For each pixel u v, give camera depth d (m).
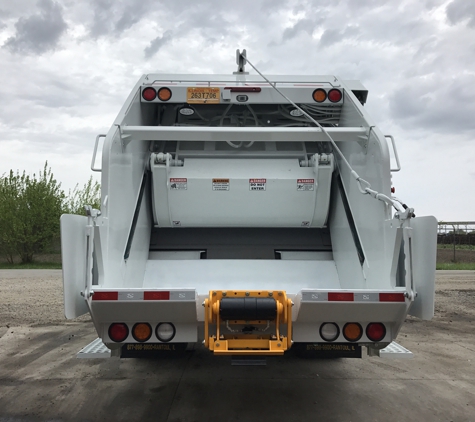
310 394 3.90
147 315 2.90
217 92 4.15
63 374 4.41
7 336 5.95
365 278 3.54
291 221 4.39
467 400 3.81
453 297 9.87
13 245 22.88
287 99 3.89
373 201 3.39
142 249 4.09
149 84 4.18
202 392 3.93
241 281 4.13
